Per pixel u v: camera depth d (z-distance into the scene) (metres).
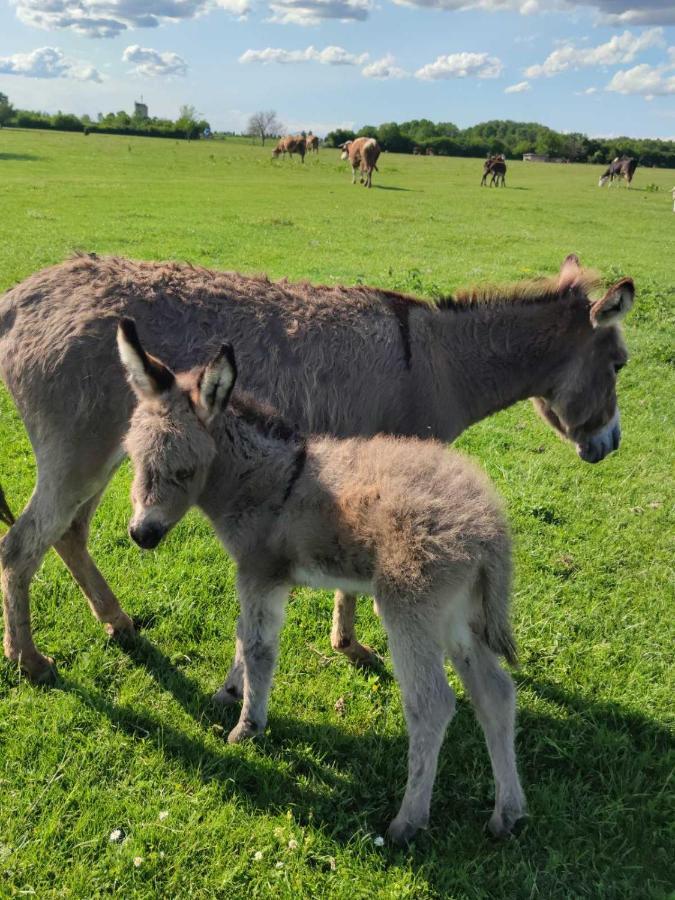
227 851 3.15
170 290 4.09
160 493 3.43
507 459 7.21
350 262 15.09
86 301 3.98
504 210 28.53
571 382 4.91
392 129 102.06
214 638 4.52
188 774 3.54
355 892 3.04
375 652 4.59
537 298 4.83
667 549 5.77
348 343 4.22
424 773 3.24
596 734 3.94
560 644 4.67
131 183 30.16
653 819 3.50
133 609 4.66
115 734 3.70
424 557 3.19
